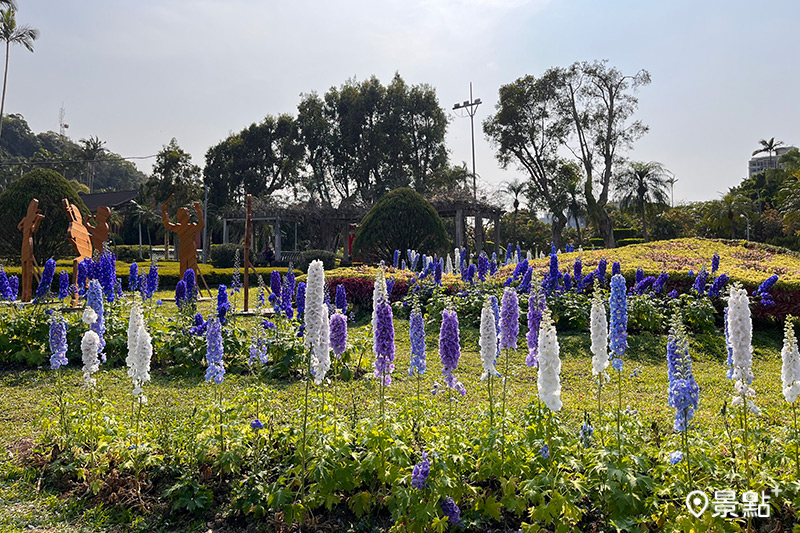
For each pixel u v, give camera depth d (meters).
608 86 39.28
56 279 19.41
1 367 7.84
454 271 19.56
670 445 3.86
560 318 10.71
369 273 14.67
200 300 15.85
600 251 17.91
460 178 44.44
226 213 36.44
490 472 3.74
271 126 46.38
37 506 4.01
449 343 4.38
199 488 4.01
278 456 4.18
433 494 3.52
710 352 9.38
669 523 3.31
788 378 3.65
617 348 4.37
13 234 20.52
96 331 6.94
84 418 4.61
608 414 4.53
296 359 7.72
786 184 43.94
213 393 6.56
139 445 4.23
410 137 45.94
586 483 3.54
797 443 3.55
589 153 40.53
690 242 19.02
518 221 51.50
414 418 4.42
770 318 10.91
